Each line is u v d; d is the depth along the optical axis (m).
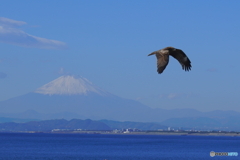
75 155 110.25
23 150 129.25
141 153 120.31
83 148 144.00
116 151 128.75
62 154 113.75
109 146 162.75
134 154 116.12
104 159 98.94
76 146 158.38
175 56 9.36
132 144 185.25
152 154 117.12
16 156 105.75
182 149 144.25
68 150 131.38
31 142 195.50
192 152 127.12
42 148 141.00
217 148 152.38
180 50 9.27
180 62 9.34
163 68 8.45
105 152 123.56
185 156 110.88
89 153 118.19
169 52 9.12
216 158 103.44
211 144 195.50
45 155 109.44
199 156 111.00
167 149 143.00
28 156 105.81
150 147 157.00
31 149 134.88
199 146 170.00
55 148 142.62
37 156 106.00
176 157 107.38
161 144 189.00
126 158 102.75
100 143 194.25
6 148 139.88
